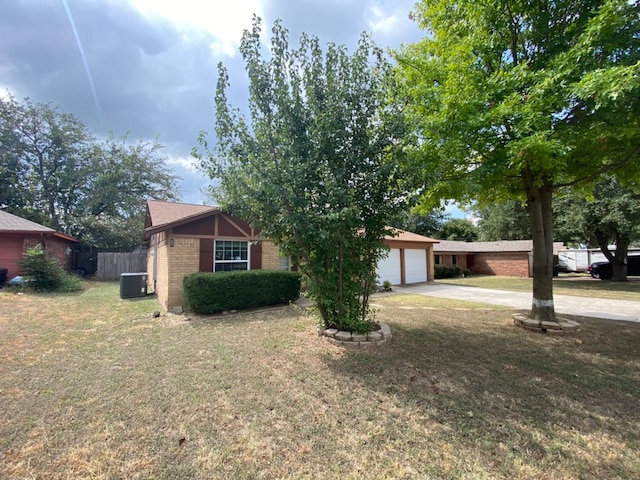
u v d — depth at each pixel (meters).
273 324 6.45
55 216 20.48
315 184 4.50
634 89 3.79
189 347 4.95
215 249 9.03
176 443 2.49
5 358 4.45
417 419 2.84
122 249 21.19
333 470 2.18
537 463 2.24
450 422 2.79
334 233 4.37
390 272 15.41
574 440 2.52
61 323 6.64
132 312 7.84
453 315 7.53
